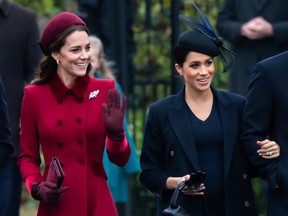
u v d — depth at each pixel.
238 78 21.64
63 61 14.67
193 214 15.14
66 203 14.66
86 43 14.67
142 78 25.12
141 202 23.98
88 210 14.76
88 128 14.73
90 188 14.77
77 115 14.77
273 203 15.02
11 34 19.25
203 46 15.12
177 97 15.52
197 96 15.39
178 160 15.28
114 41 23.42
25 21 19.39
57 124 14.77
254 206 15.36
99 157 14.84
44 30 14.76
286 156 14.91
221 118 15.30
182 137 15.25
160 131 15.47
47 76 14.94
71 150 14.73
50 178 14.22
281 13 21.30
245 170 15.33
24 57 19.41
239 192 15.26
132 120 24.66
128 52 23.92
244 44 21.58
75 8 29.06
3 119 15.30
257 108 15.05
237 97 15.50
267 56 21.39
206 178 15.14
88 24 23.55
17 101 19.27
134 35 24.62
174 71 19.33
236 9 21.80
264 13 21.38
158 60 25.14
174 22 19.28
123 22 23.42
